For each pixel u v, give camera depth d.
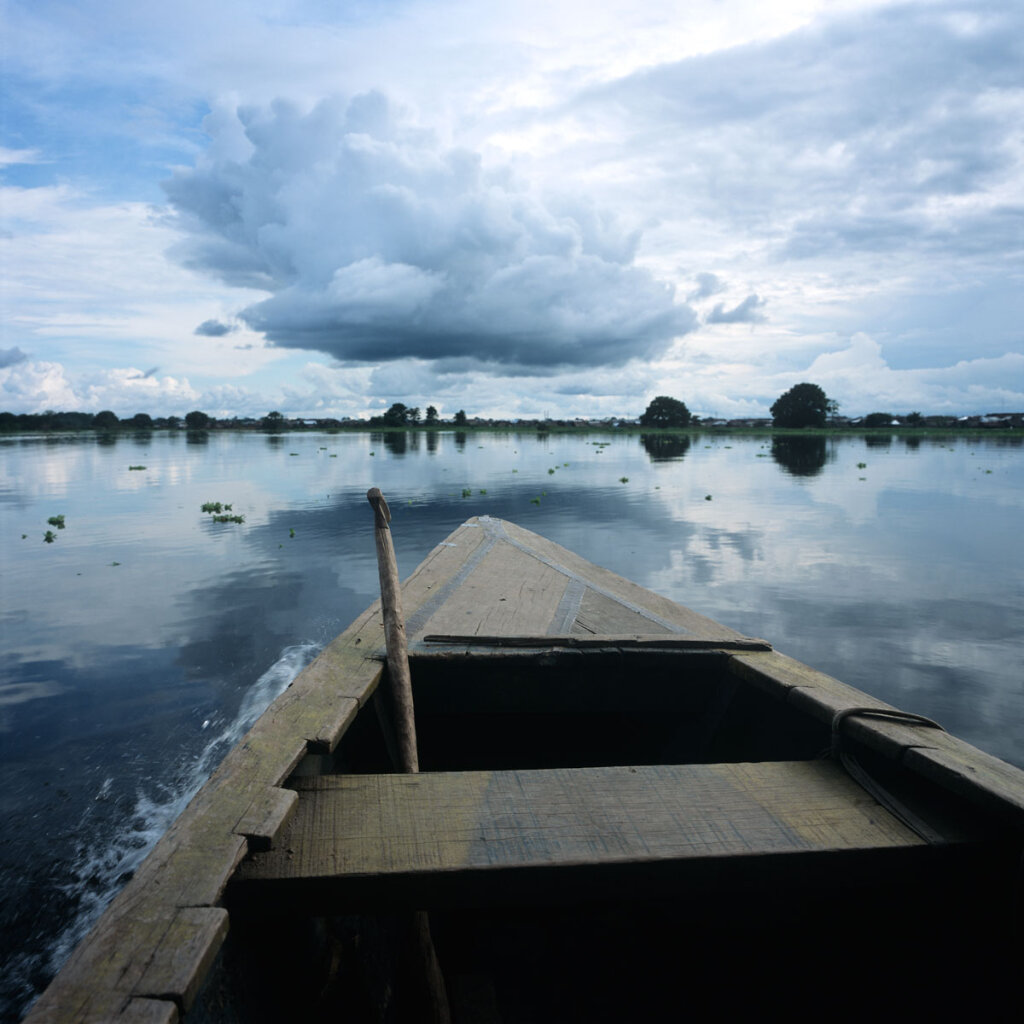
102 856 3.29
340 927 1.96
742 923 2.04
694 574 8.00
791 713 2.54
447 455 31.73
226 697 4.91
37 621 6.54
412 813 1.71
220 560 8.98
